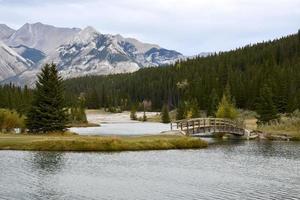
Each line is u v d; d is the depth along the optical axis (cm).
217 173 4044
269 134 7994
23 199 2912
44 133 6706
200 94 15300
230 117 9525
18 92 12769
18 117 7594
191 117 12169
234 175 3953
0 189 3170
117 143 5606
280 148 6272
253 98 13738
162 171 4100
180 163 4619
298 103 11144
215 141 7500
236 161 4859
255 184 3538
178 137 6438
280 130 8562
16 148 5272
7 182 3403
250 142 7288
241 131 8094
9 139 5650
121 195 3091
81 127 11569
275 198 3053
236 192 3234
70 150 5359
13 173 3769
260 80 14162
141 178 3734
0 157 4622
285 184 3550
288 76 13762
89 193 3131
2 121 7388
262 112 9194
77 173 3875
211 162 4750
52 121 6725
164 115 14588
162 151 5600
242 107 14200
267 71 14812
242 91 14238
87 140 5538
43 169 4000
